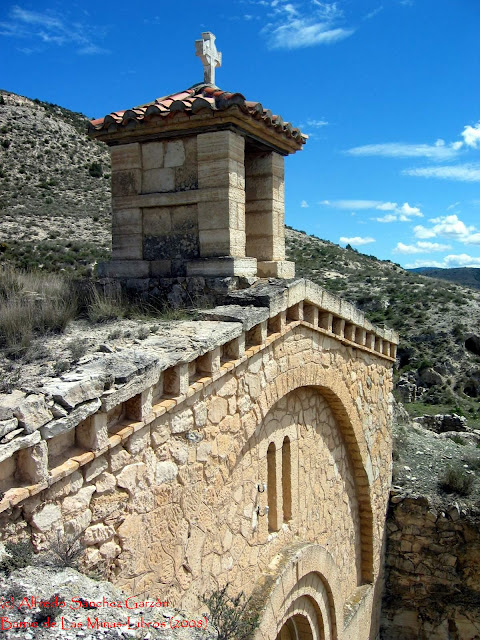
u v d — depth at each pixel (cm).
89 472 426
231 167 768
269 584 740
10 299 696
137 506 480
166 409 507
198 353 550
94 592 348
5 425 356
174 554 537
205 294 761
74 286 830
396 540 1293
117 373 451
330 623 1009
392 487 1313
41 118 5266
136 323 684
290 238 6719
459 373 3359
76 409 400
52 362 514
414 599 1283
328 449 1013
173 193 802
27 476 374
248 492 722
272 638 725
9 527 362
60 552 377
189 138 794
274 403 738
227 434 629
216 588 626
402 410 1789
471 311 4084
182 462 545
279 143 883
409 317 4066
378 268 5859
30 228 3347
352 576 1148
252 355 668
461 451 1543
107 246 3178
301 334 814
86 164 4794
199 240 794
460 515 1245
